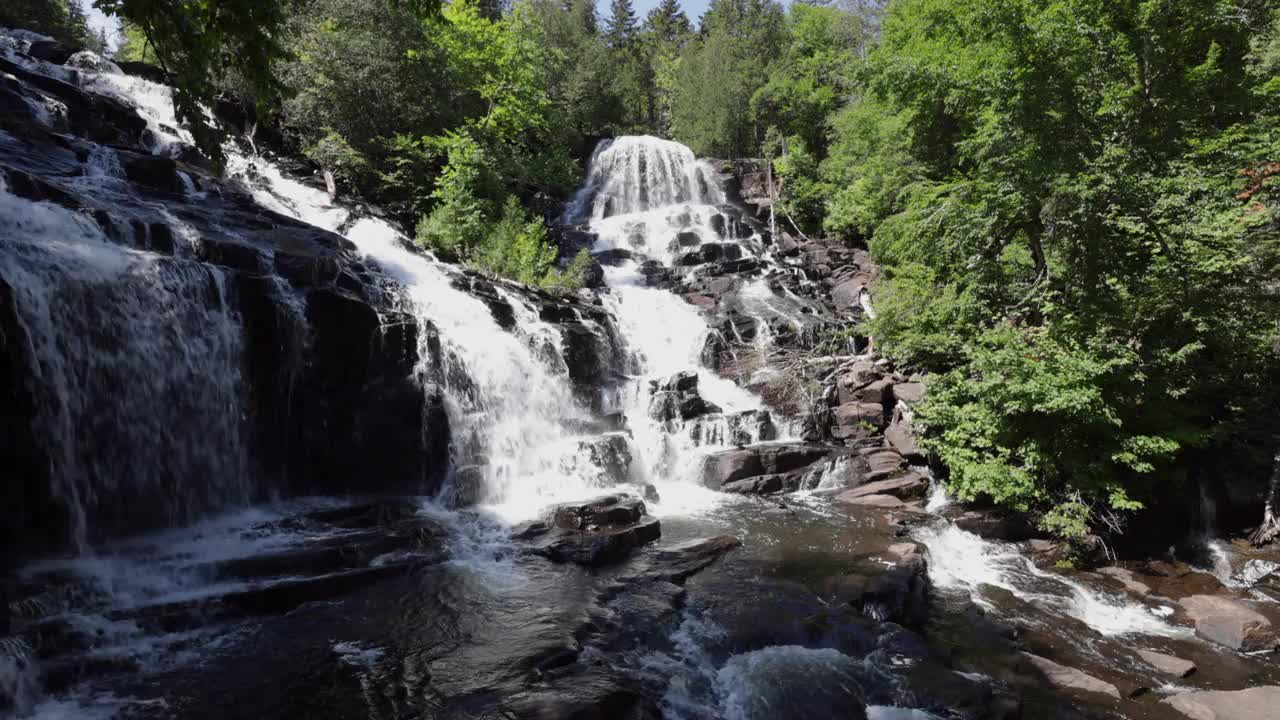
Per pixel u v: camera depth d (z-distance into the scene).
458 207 22.66
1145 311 13.66
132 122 17.52
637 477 16.31
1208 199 13.56
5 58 17.20
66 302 9.42
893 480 15.74
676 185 35.56
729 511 14.26
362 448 13.23
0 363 8.41
